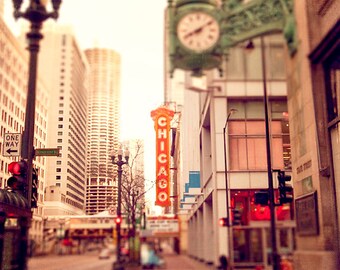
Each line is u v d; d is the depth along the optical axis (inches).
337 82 378.0
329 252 329.4
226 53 285.9
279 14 297.3
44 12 250.1
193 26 281.3
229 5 283.9
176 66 282.7
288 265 271.4
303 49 329.1
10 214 242.2
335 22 328.5
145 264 237.5
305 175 429.7
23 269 226.7
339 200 415.5
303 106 408.5
